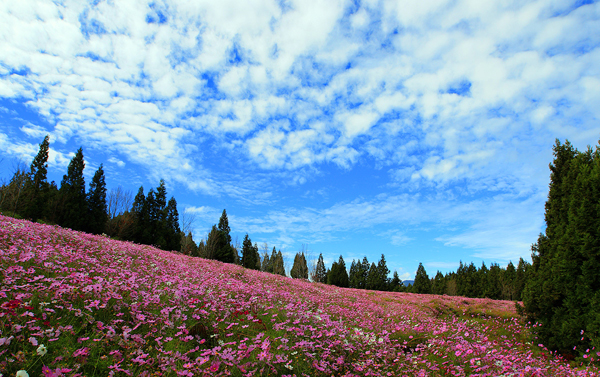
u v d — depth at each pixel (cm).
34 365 354
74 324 465
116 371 385
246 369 466
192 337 536
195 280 1008
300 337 630
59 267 678
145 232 3675
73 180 3156
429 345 797
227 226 5362
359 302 1739
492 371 677
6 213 2506
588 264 995
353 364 590
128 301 596
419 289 6400
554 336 1068
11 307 396
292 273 6066
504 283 4741
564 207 1207
